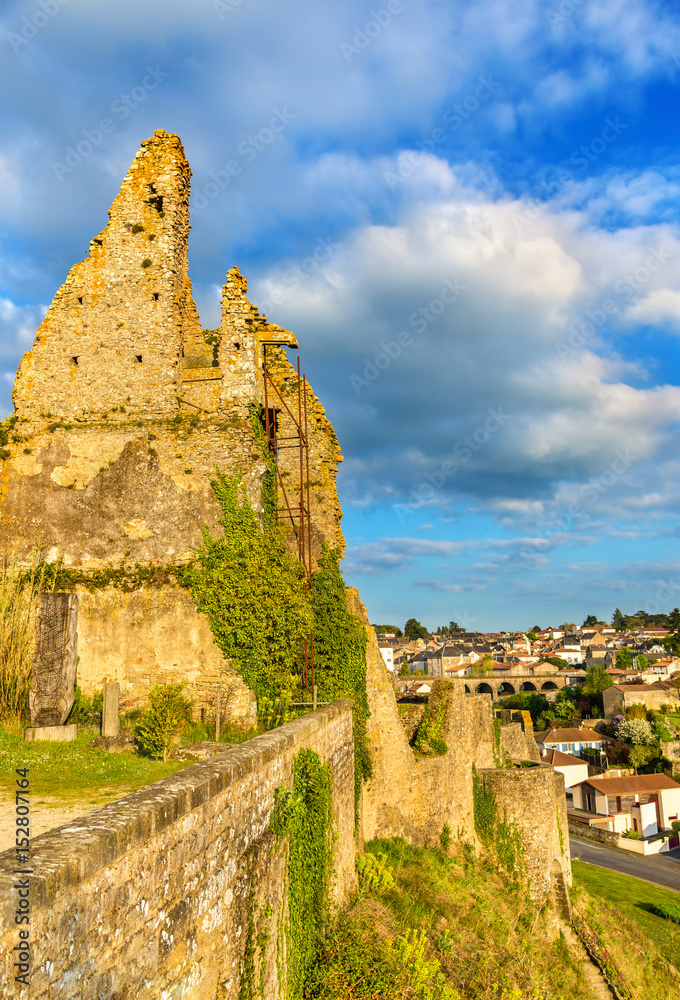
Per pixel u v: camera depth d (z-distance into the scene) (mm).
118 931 4078
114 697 15086
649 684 95250
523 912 19891
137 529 17812
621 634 174375
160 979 4641
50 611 15688
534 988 14031
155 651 17016
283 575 17797
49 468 18312
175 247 19516
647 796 64500
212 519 17734
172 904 4902
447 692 22422
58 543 17875
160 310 19156
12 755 12609
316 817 9875
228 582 17219
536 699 96875
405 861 17406
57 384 18938
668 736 79062
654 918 33781
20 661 15805
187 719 16000
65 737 14734
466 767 23094
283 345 20969
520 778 24766
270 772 7867
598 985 19859
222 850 6062
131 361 18938
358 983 9391
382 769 18969
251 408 18453
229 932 6078
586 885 40344
